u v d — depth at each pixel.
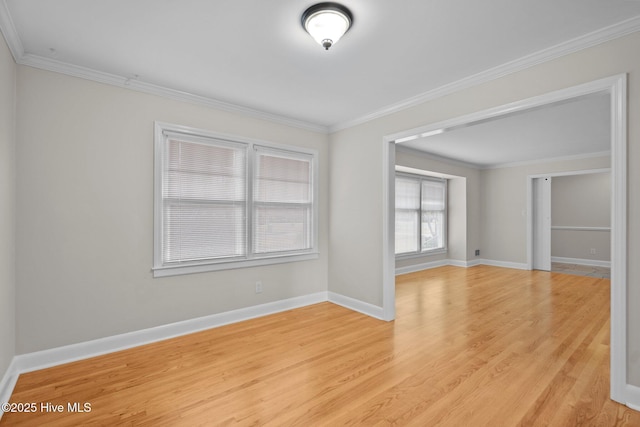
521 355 2.65
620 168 1.96
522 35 2.11
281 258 3.84
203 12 1.89
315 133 4.20
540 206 6.67
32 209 2.40
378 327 3.31
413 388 2.15
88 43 2.24
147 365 2.48
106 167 2.72
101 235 2.70
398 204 6.30
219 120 3.37
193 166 3.21
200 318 3.24
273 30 2.08
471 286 5.19
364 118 3.75
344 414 1.88
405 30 2.06
